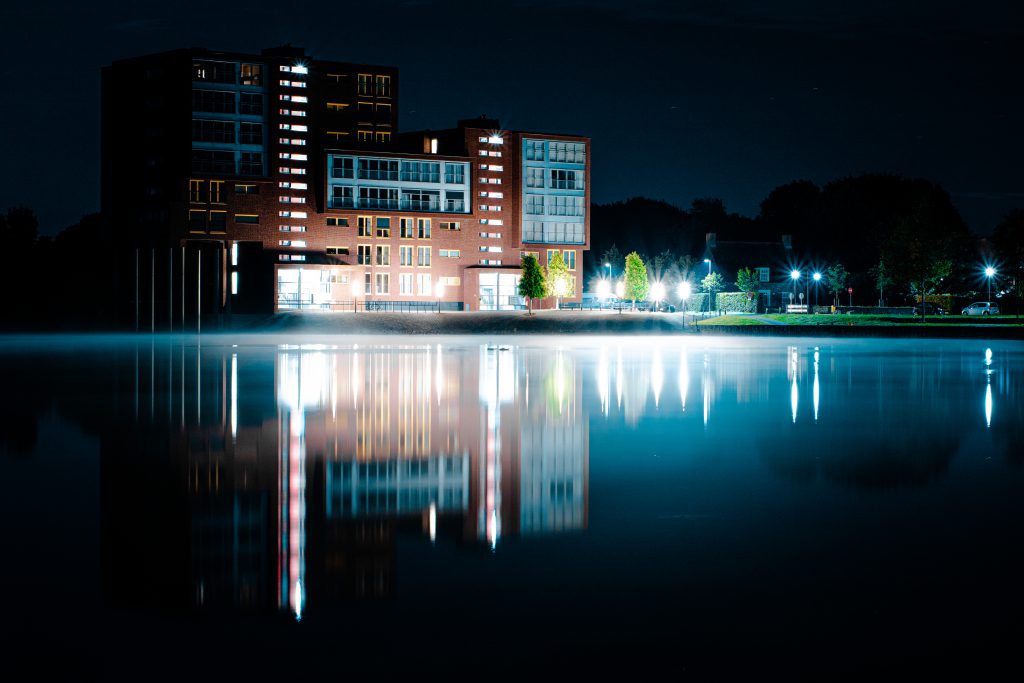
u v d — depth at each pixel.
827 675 11.29
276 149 150.12
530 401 40.12
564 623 12.83
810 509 19.50
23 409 36.88
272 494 20.86
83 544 16.55
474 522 18.36
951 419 34.53
